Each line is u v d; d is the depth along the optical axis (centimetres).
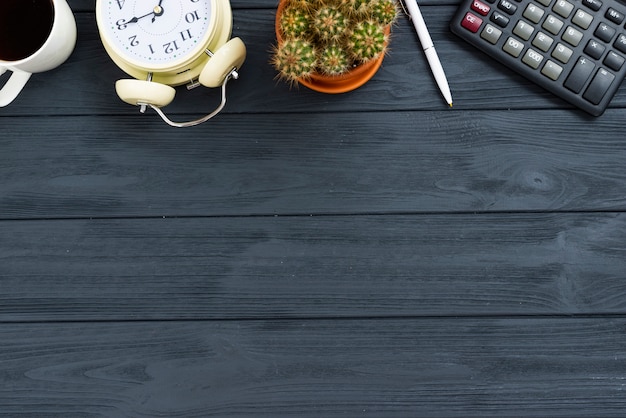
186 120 74
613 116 74
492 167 75
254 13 74
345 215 75
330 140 75
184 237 75
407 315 75
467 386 75
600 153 74
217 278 75
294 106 74
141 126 75
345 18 60
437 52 74
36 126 75
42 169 75
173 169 75
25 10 68
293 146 75
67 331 75
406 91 74
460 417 75
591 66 71
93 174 75
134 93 65
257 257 75
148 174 75
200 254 75
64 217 75
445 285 75
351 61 65
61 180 75
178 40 66
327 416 75
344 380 75
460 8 71
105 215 75
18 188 75
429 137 75
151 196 75
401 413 75
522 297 75
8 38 67
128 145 75
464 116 74
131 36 67
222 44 69
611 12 70
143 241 75
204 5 66
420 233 75
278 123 75
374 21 61
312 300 75
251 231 75
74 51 74
